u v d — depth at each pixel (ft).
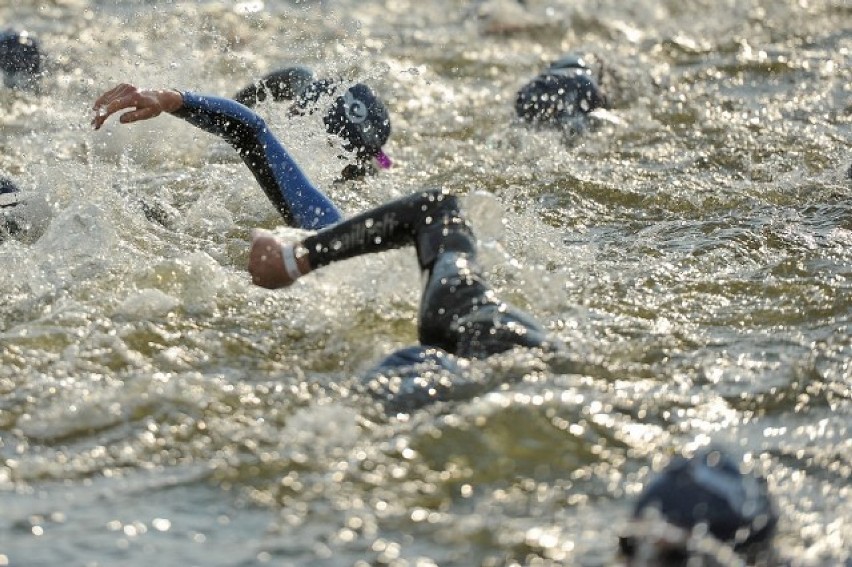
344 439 24.97
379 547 20.97
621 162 51.13
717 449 22.35
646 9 90.12
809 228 41.68
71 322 32.09
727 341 31.07
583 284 35.53
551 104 56.34
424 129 57.36
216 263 36.40
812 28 84.07
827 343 30.99
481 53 77.56
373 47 78.48
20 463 24.35
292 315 32.86
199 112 35.65
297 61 71.97
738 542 18.62
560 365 27.84
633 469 23.63
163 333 31.53
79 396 27.35
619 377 28.04
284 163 36.27
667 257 38.58
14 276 35.35
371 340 31.09
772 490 23.04
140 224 40.63
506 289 32.53
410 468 23.67
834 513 22.20
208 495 22.93
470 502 22.48
